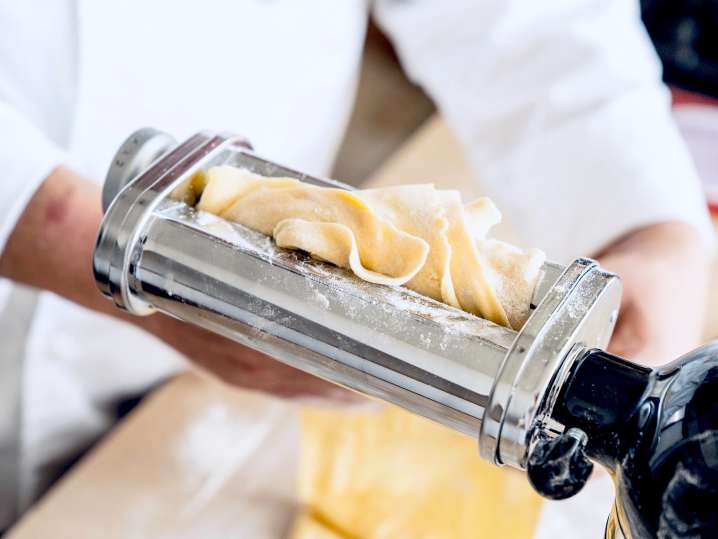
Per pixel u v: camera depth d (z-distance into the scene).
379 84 1.33
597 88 0.90
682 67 1.41
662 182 0.82
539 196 0.89
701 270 0.75
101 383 1.01
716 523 0.30
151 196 0.43
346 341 0.38
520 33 0.93
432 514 0.87
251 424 0.93
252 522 0.85
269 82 0.96
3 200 0.65
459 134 0.99
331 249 0.42
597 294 0.37
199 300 0.42
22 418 0.95
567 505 0.80
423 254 0.41
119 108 0.85
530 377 0.34
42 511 0.83
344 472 0.89
